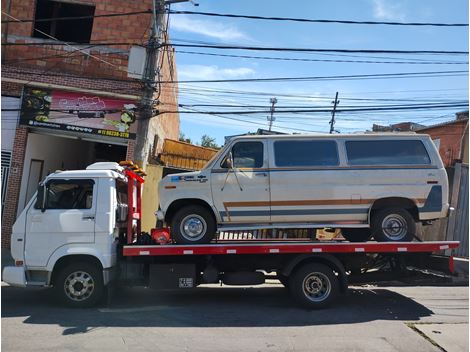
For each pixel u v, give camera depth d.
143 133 14.19
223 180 8.12
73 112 14.76
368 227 8.31
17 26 14.91
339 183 8.14
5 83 14.65
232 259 8.16
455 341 6.01
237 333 6.34
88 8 16.34
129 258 8.02
